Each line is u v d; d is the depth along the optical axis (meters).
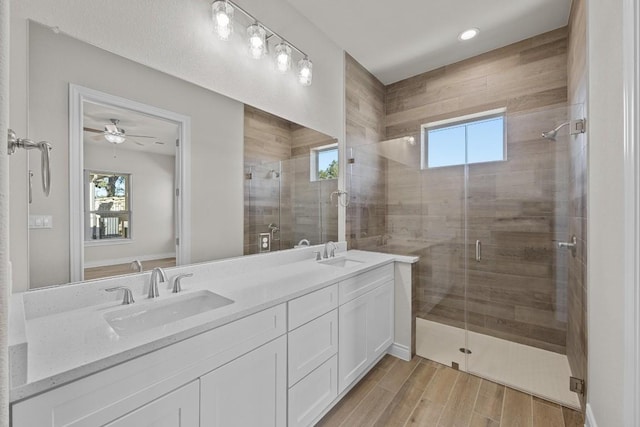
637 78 0.85
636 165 0.86
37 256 1.06
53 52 1.09
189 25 1.52
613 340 1.11
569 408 1.70
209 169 1.64
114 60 1.26
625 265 0.92
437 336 2.57
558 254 2.23
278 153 2.06
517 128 2.37
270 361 1.22
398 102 3.16
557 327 2.25
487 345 2.40
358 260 2.24
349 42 2.52
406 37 2.44
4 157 0.37
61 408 0.68
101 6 1.22
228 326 1.05
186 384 0.92
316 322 1.49
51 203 1.09
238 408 1.09
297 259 2.17
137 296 1.27
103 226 1.23
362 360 1.90
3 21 0.38
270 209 2.00
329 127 2.49
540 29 2.29
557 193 2.21
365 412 1.67
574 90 1.95
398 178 2.90
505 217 2.45
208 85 1.62
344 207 2.65
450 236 2.68
